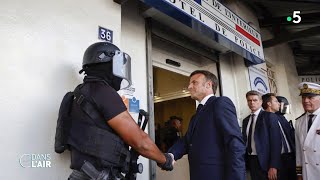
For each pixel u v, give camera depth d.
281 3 3.81
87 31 1.55
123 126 1.03
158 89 3.86
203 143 1.62
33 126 1.22
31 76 1.25
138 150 1.08
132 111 1.96
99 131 1.03
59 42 1.40
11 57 1.20
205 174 1.56
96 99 1.06
